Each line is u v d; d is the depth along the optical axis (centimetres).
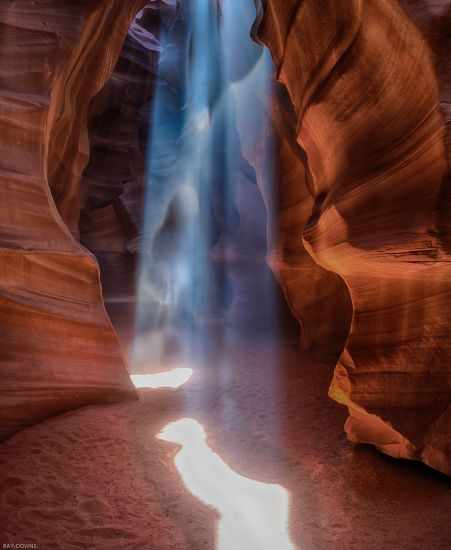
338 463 557
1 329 599
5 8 671
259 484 510
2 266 599
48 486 473
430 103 425
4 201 627
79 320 707
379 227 473
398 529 411
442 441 466
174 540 404
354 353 565
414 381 499
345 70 540
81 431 606
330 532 415
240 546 397
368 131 528
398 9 432
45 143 717
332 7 547
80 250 714
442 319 473
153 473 524
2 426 577
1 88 656
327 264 584
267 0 731
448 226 417
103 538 402
